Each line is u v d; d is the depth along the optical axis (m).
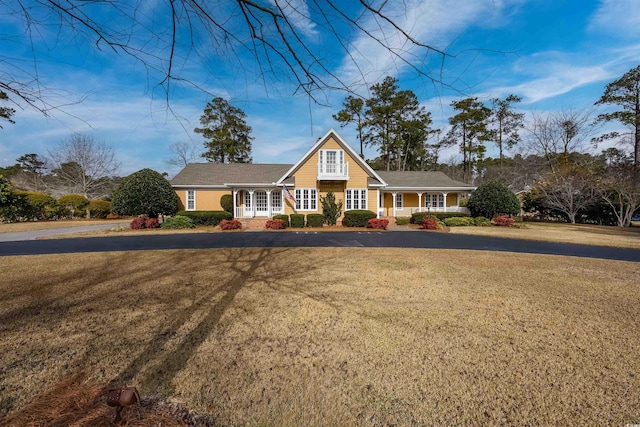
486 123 33.62
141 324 3.98
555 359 3.14
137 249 10.12
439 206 24.50
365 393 2.58
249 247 10.50
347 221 18.47
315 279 6.21
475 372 2.90
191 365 2.99
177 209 19.89
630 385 2.70
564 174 24.03
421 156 38.72
